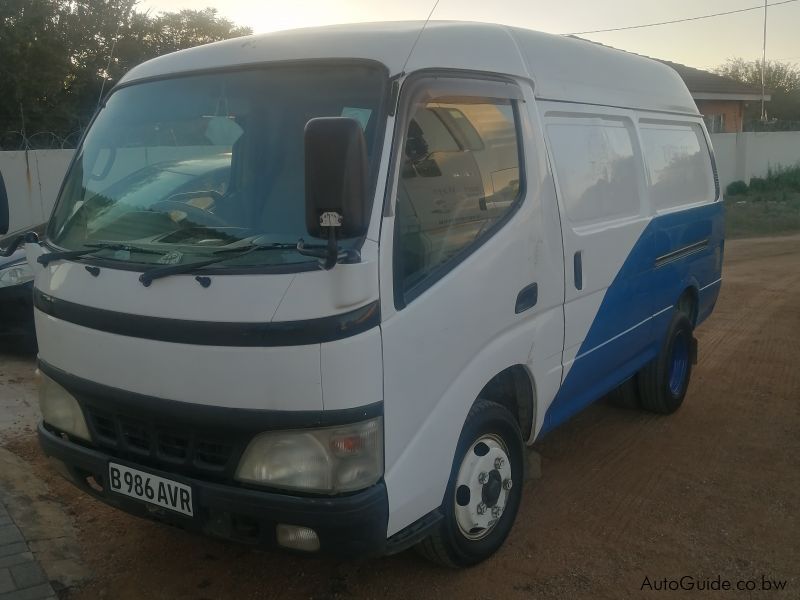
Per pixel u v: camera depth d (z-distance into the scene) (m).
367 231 3.07
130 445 3.51
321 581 3.94
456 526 3.80
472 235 3.68
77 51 20.41
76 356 3.57
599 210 4.89
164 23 26.11
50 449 3.78
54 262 3.70
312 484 3.09
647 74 6.03
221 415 3.12
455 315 3.51
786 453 5.65
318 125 2.77
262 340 3.00
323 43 3.64
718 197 7.19
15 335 7.42
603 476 5.25
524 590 3.88
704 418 6.40
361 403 3.05
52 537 4.25
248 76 3.72
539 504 4.82
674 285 6.10
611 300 5.04
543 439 5.92
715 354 8.27
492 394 4.21
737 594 3.88
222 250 3.22
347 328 2.98
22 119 18.20
